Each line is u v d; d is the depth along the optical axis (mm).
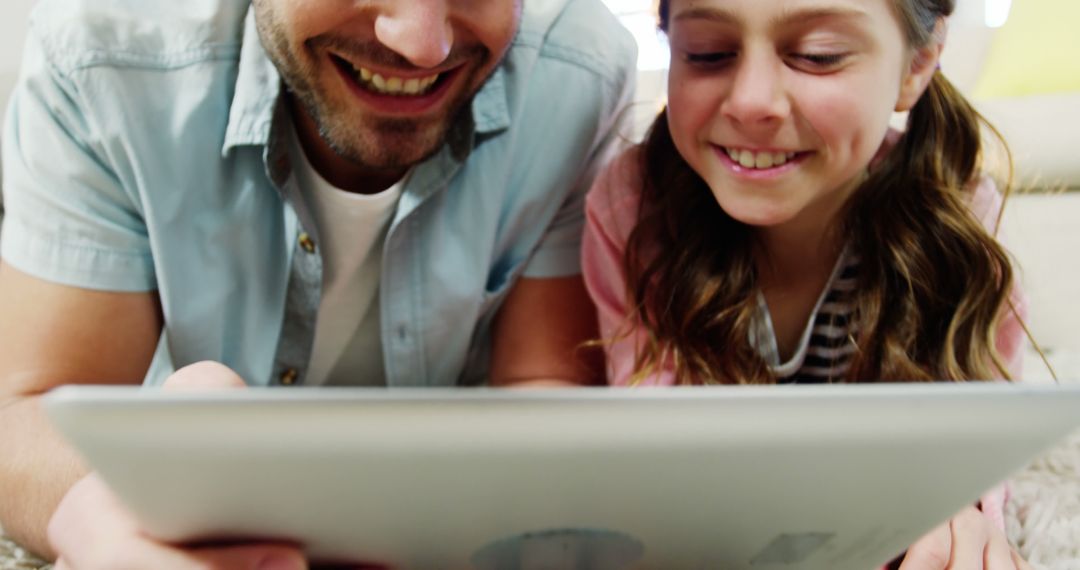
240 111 843
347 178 915
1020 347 966
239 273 916
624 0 1654
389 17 724
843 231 904
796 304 953
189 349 935
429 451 349
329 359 1036
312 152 903
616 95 1049
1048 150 1697
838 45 736
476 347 1134
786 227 913
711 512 419
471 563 465
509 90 953
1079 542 791
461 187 947
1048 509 839
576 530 430
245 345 949
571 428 351
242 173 878
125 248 864
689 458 369
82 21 833
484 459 357
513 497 389
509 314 1057
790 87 750
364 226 917
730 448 365
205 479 352
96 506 481
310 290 927
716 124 798
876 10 742
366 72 795
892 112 814
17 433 729
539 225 1013
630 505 405
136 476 344
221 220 882
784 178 798
